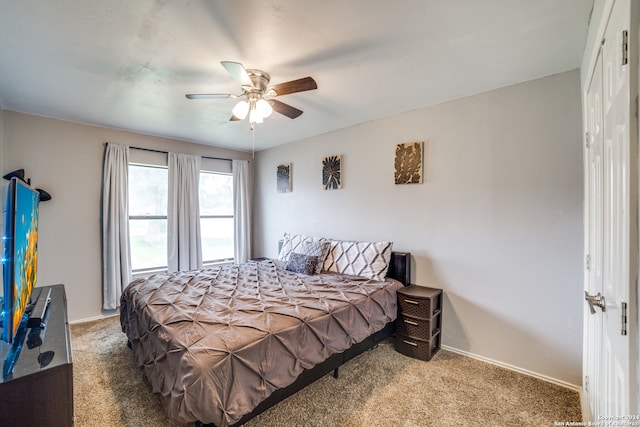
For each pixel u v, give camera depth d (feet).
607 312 3.91
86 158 11.27
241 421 5.04
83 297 11.18
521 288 7.80
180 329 5.50
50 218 10.53
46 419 3.61
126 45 5.98
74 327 10.54
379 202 10.87
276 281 9.14
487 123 8.36
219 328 5.49
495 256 8.23
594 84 5.06
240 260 15.74
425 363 8.27
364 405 6.41
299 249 11.55
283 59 6.59
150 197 13.33
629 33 2.70
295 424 5.82
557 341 7.27
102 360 8.23
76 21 5.19
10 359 3.85
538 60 6.68
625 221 2.95
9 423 3.44
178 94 8.48
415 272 9.86
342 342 6.80
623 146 3.09
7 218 4.07
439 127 9.30
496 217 8.21
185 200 13.71
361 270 9.92
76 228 11.05
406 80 7.71
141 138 12.67
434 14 5.10
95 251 11.46
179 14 5.02
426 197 9.61
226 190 15.98
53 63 6.70
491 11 5.02
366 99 9.00
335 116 10.62
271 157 15.64
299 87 6.60
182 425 5.74
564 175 7.16
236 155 16.08
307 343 6.02
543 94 7.45
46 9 4.85
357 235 11.62
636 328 2.61
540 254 7.52
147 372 6.03
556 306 7.29
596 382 4.81
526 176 7.72
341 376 7.58
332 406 6.37
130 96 8.64
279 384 5.33
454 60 6.70
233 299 7.22
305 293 7.84
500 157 8.14
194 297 7.34
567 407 6.35
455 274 8.96
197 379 4.46
